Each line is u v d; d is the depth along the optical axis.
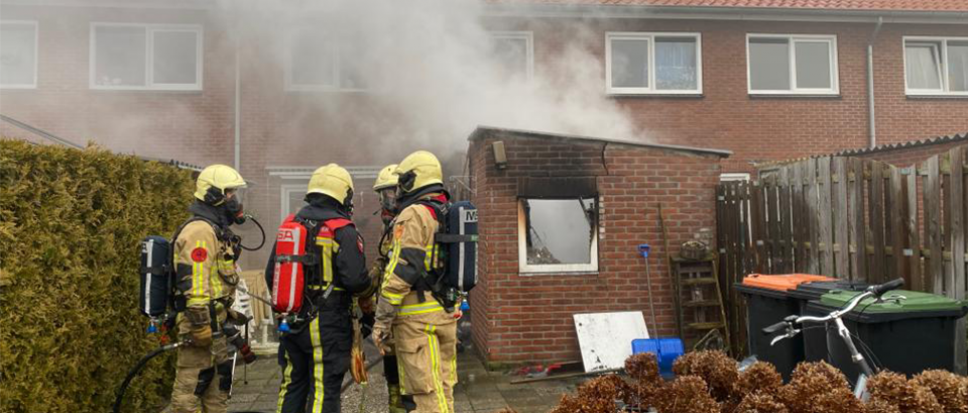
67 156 3.77
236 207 3.88
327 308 3.22
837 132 10.63
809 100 10.62
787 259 5.39
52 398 3.52
